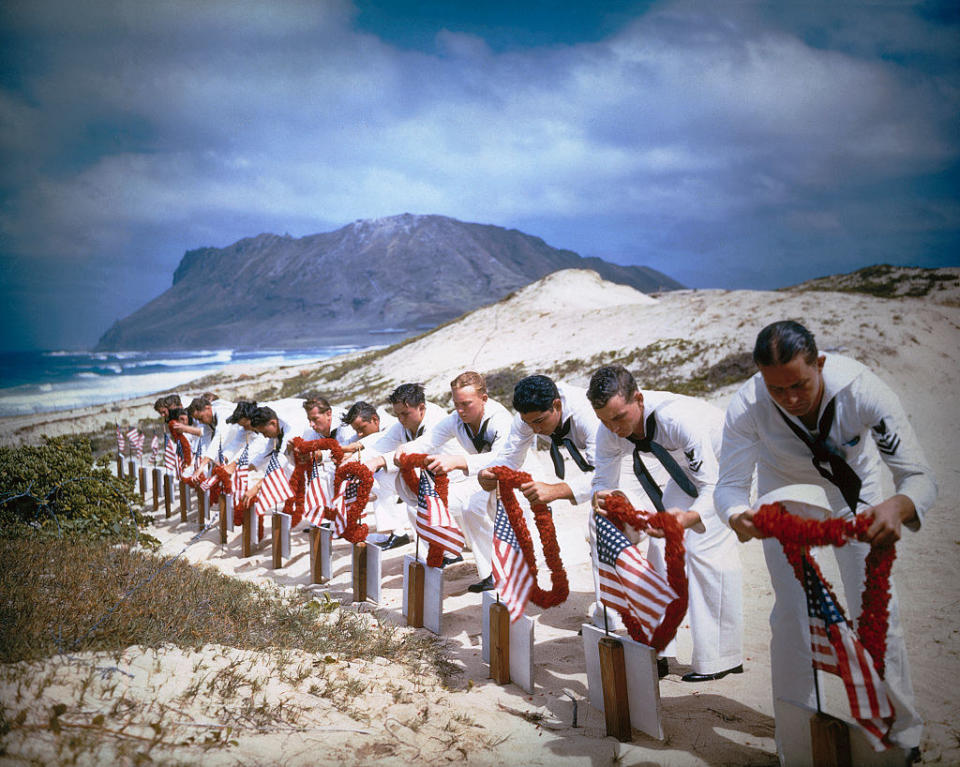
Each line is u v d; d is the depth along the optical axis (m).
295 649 4.92
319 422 8.45
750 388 3.44
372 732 3.71
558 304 43.50
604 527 3.88
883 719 2.80
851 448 3.25
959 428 13.57
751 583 6.48
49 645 4.01
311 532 7.34
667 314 30.38
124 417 30.83
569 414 5.10
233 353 190.25
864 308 23.08
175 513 11.81
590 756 3.57
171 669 4.03
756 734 3.79
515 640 4.57
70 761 2.94
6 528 8.13
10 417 40.56
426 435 7.20
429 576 5.70
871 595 2.80
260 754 3.31
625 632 5.35
